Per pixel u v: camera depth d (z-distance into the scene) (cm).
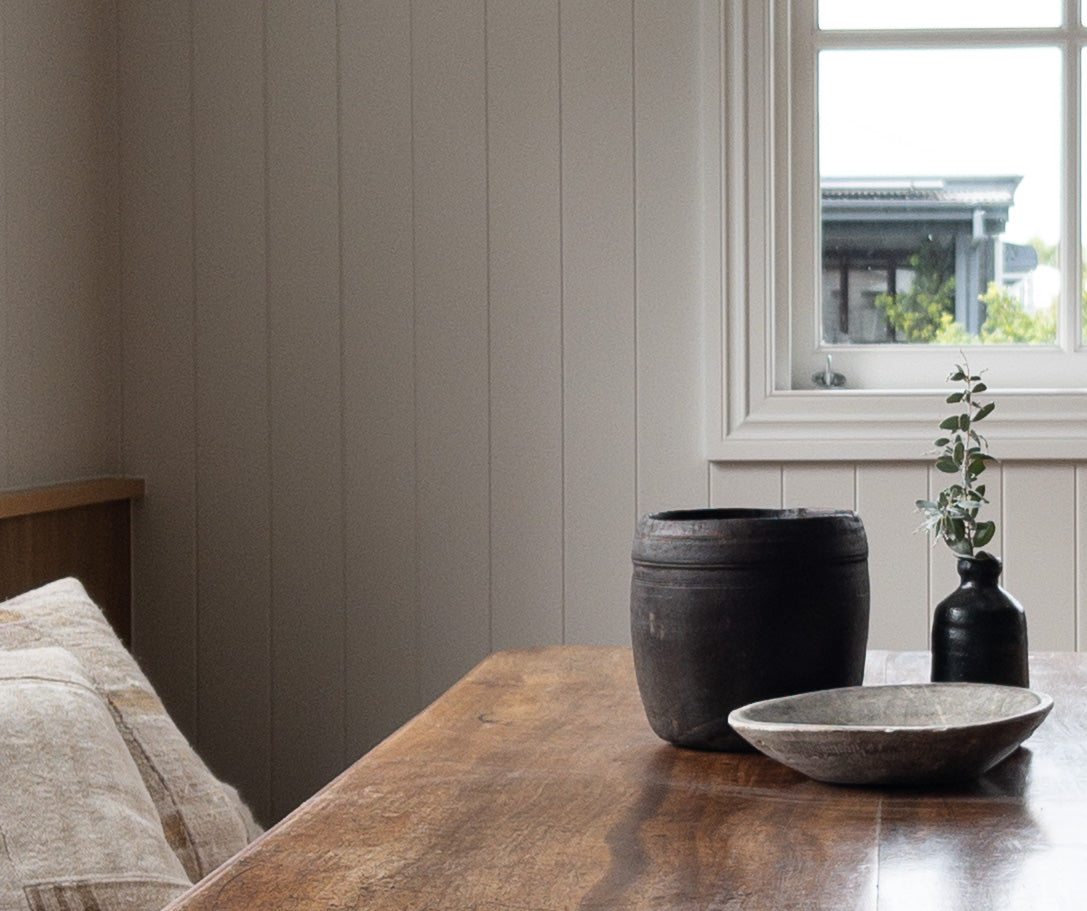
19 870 108
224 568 235
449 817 88
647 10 226
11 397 204
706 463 226
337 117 231
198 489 235
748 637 102
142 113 234
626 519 228
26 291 208
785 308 229
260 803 235
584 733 112
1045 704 96
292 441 233
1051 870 75
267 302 233
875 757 90
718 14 222
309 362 232
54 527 205
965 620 116
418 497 231
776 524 103
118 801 117
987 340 233
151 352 235
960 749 90
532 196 228
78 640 141
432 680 231
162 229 234
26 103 208
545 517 229
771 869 76
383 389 231
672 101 226
